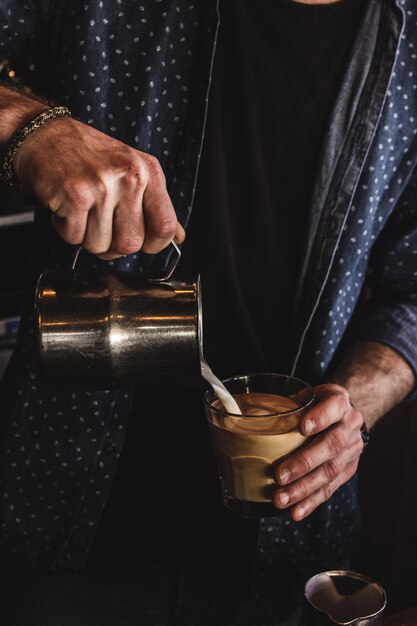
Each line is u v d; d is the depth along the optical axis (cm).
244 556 131
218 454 100
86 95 114
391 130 124
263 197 122
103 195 88
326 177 122
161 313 94
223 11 117
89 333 92
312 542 134
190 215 121
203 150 120
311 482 101
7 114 96
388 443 186
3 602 137
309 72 119
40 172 91
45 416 122
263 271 125
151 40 113
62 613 133
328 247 123
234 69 119
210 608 134
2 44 115
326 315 127
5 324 226
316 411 100
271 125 121
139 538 130
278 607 136
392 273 137
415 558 186
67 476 124
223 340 126
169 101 116
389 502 189
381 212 130
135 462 126
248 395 106
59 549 129
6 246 221
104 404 120
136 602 134
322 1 117
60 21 114
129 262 120
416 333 132
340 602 87
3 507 127
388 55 119
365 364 128
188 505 127
